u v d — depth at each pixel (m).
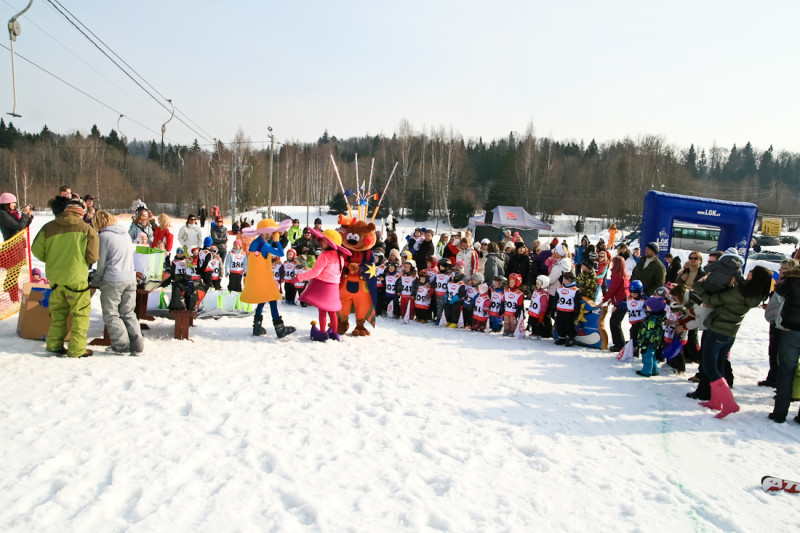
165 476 3.44
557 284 9.55
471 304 10.28
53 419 4.24
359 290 8.71
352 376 6.18
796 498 3.83
